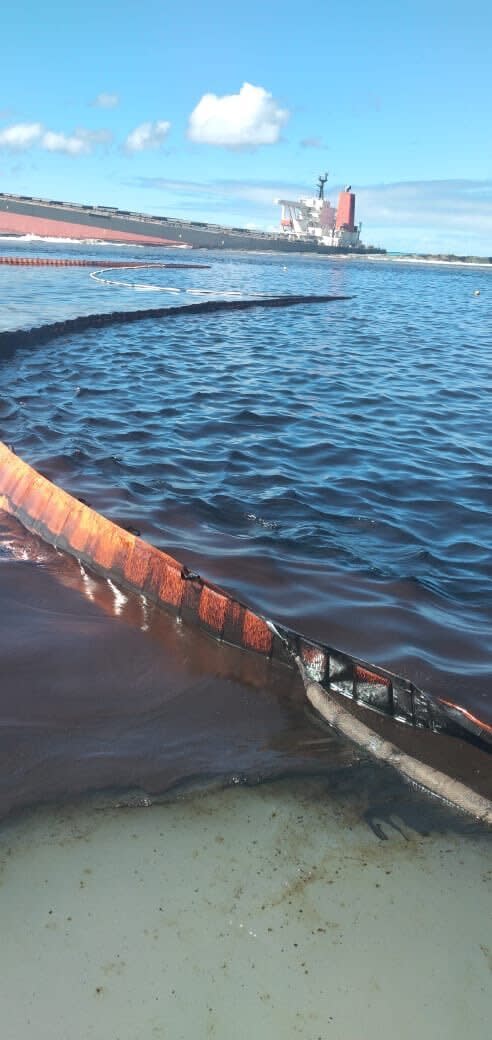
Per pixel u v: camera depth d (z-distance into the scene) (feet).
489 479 31.40
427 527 25.71
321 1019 8.57
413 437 38.19
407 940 9.59
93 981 8.79
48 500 21.76
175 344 69.00
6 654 15.39
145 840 10.91
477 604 19.95
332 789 12.25
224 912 9.81
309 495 28.27
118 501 25.88
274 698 14.65
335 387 51.08
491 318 124.06
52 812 11.34
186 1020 8.44
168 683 14.87
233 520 25.14
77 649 15.78
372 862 10.80
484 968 9.29
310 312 116.57
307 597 19.42
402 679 14.35
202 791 12.01
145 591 18.08
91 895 9.91
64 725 13.39
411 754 13.43
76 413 38.81
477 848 11.16
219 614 16.51
